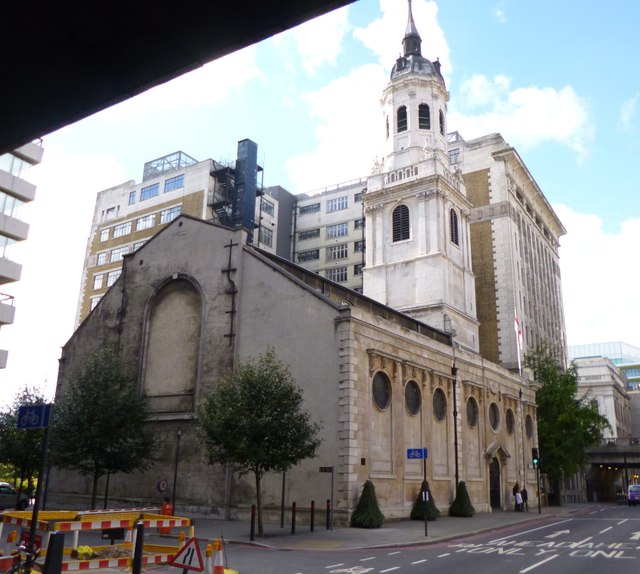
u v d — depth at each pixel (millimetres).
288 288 30516
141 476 32844
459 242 53000
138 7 7297
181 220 36438
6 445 30094
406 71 56438
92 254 86000
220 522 27594
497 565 15719
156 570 14812
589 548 19750
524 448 47312
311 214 93062
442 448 34438
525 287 70312
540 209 82438
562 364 85438
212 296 33312
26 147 48219
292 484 27469
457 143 72562
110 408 28625
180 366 33625
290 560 16656
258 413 23156
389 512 28500
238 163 77438
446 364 36156
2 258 45719
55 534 9352
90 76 8664
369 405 28359
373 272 52219
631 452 75125
